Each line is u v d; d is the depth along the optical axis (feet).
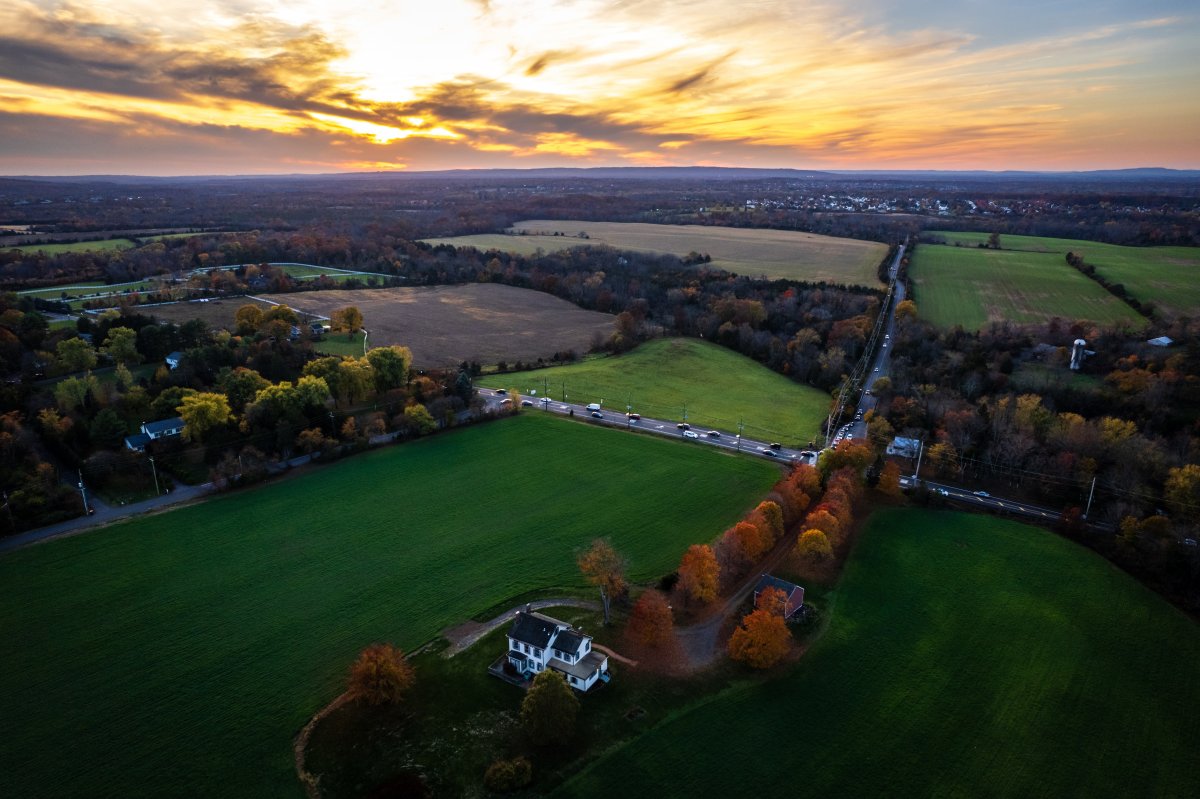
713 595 303.68
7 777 219.20
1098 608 317.22
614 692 258.37
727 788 220.23
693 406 580.30
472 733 238.89
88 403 473.67
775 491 386.73
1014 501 418.51
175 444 443.32
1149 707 259.80
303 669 268.41
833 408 565.12
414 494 412.36
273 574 328.70
